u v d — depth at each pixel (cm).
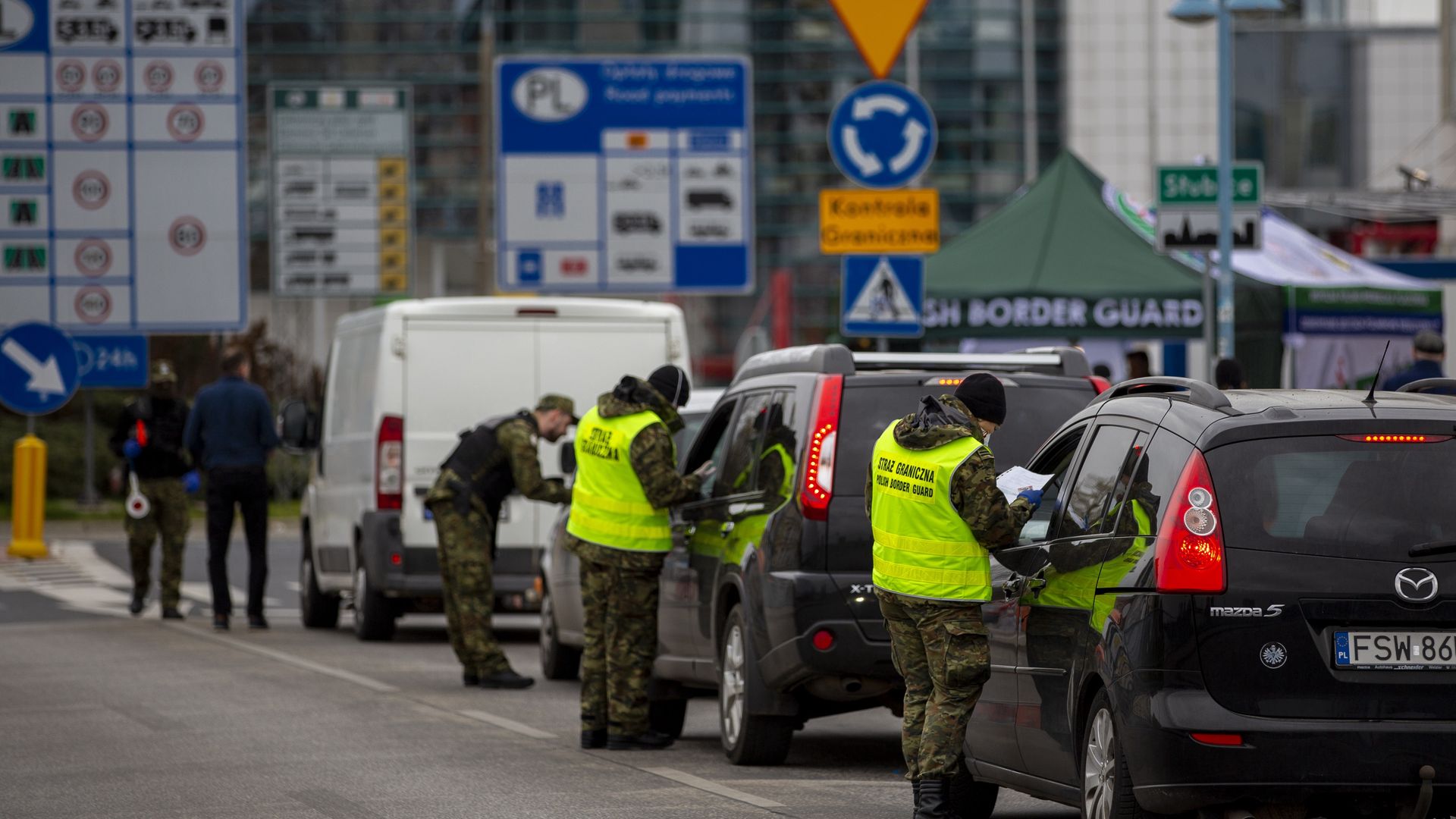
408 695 4994
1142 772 2388
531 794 3403
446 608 5231
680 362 6397
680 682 4338
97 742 4091
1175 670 2369
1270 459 2419
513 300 6325
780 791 3456
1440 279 10838
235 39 9769
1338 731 2328
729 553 3856
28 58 9675
